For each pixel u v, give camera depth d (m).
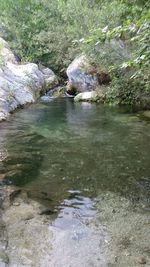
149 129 8.73
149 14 4.13
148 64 4.57
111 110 11.97
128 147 7.16
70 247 3.68
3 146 7.29
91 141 7.65
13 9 22.53
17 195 4.86
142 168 5.93
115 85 13.84
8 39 23.22
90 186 5.21
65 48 19.53
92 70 15.78
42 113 11.31
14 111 11.50
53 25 20.36
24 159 6.43
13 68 15.84
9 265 3.38
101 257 3.51
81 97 14.66
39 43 21.03
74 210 4.47
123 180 5.43
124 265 3.38
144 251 3.60
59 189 5.11
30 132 8.55
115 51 14.25
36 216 4.30
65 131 8.65
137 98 13.58
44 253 3.58
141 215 4.33
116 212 4.41
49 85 17.69
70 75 16.34
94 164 6.14
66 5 17.86
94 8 16.47
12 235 3.88
